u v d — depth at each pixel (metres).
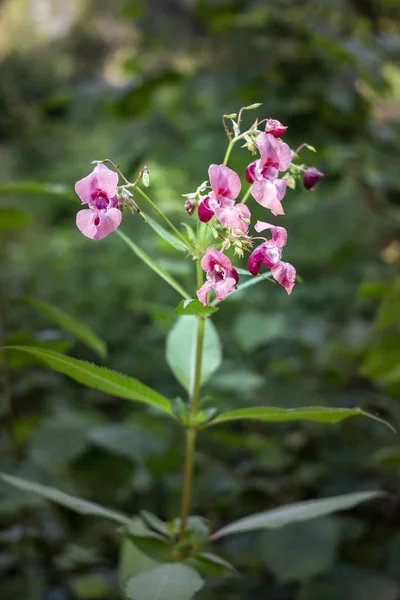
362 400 1.04
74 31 3.02
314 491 1.01
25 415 1.02
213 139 1.08
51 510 0.95
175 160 1.12
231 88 1.02
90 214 0.61
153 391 0.66
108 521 1.01
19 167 1.99
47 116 1.17
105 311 1.50
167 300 1.51
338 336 1.18
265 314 1.21
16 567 0.92
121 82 1.42
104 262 1.61
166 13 1.58
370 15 1.21
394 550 0.94
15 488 0.85
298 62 1.04
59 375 1.23
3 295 0.87
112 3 3.02
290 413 0.64
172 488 0.99
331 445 1.04
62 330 1.39
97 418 1.14
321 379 1.09
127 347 1.40
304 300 1.32
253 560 0.92
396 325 1.04
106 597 0.88
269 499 1.00
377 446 1.02
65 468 1.00
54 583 0.92
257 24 1.04
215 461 1.00
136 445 0.92
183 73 1.06
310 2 1.07
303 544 0.88
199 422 0.68
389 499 1.00
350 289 1.33
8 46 3.00
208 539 0.69
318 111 1.02
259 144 0.62
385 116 1.22
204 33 1.23
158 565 0.65
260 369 1.12
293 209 1.50
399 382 0.91
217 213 0.61
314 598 0.87
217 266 0.61
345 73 1.03
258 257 0.62
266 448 1.03
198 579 0.64
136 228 1.65
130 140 1.09
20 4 3.10
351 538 0.94
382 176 1.04
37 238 1.77
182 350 0.72
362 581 0.89
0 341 0.90
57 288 1.60
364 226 1.25
